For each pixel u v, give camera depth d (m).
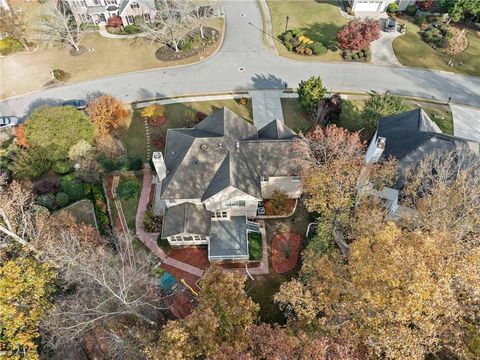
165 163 40.84
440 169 32.41
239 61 62.94
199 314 26.39
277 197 41.44
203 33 67.56
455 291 25.81
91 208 42.81
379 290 24.34
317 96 50.84
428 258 24.94
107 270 31.72
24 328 30.36
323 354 24.14
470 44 64.44
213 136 40.25
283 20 70.81
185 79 60.34
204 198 38.19
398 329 23.72
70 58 64.56
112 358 31.03
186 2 59.47
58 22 62.06
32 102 57.69
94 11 68.69
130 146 50.47
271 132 42.75
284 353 24.78
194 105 56.09
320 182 35.34
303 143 38.56
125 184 44.75
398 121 40.69
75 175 44.31
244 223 41.28
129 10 67.38
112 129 51.66
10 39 65.50
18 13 67.31
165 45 65.81
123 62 63.53
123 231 41.53
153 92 58.44
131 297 31.97
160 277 38.03
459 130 51.78
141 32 67.88
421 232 27.38
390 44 64.94
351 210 36.78
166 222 38.81
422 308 23.14
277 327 26.95
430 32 65.12
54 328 29.55
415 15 70.25
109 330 32.59
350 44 58.75
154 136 51.66
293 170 39.69
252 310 28.34
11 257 34.38
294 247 40.03
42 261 33.28
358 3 70.75
